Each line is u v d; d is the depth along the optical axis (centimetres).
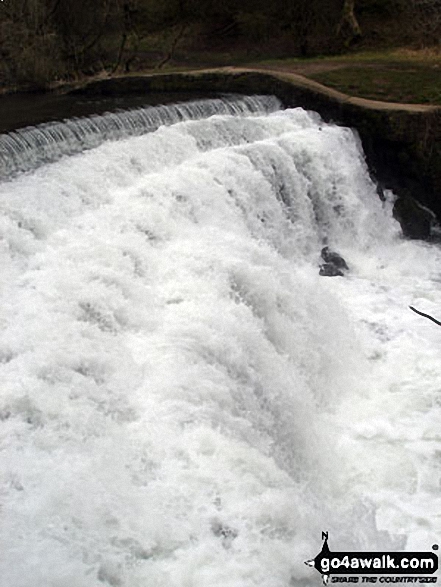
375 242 1619
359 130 1753
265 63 2536
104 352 809
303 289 1136
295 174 1495
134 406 755
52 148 1313
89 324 850
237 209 1309
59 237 1031
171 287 980
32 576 536
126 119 1472
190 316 920
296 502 689
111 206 1138
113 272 952
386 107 1739
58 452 660
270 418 891
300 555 629
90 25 2438
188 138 1401
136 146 1316
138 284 966
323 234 1584
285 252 1469
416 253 1596
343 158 1614
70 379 750
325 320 1138
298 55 2816
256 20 2953
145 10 2956
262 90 1870
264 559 609
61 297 877
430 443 927
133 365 813
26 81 2092
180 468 684
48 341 794
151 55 2839
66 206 1136
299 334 1062
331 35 2850
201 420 748
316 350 1074
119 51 2697
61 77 2247
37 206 1091
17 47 2128
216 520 635
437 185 1723
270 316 1037
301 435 913
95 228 1072
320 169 1546
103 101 1794
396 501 830
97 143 1399
